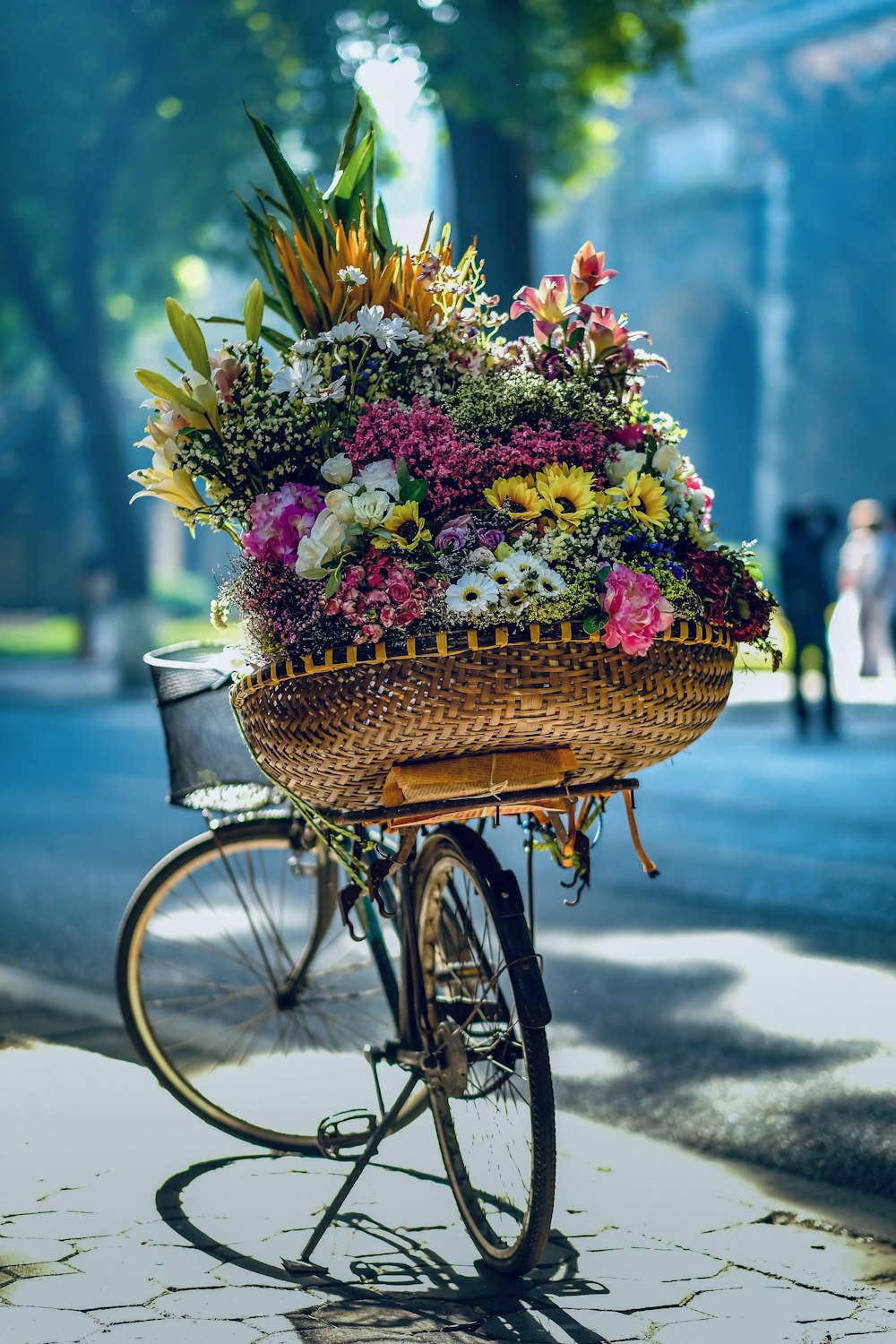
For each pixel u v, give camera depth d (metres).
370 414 2.87
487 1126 3.17
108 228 22.41
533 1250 2.97
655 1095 4.34
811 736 13.96
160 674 3.67
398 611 2.72
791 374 36.09
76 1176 3.56
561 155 19.77
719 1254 3.18
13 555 47.88
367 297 3.06
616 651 2.77
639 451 3.03
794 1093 4.30
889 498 34.91
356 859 3.30
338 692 2.77
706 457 39.31
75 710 19.47
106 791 11.42
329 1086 4.14
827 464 35.62
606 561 2.82
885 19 34.44
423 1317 2.86
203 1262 3.09
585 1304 2.92
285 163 3.19
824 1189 3.60
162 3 19.02
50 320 21.50
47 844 8.99
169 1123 3.96
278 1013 4.15
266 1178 3.56
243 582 2.94
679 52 15.25
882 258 34.94
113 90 20.00
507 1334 2.79
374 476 2.81
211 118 19.84
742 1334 2.79
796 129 35.81
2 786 11.84
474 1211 3.19
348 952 4.24
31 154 20.30
